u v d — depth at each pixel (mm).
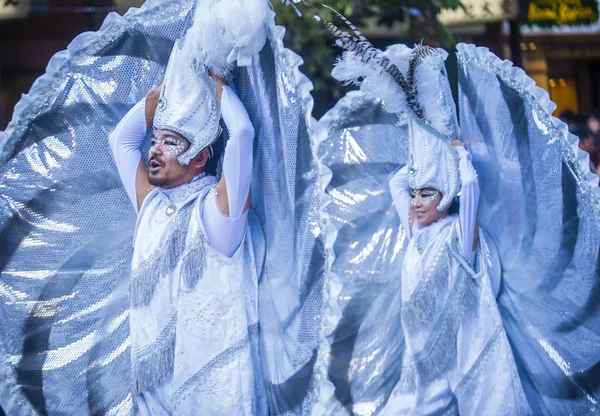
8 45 9141
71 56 5602
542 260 6543
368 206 7160
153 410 5367
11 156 5664
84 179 5715
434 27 9602
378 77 6262
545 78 14609
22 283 5750
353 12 9562
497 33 10195
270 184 5285
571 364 6543
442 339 6566
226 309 5242
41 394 5746
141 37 5574
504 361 6488
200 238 5254
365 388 6973
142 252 5359
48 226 5742
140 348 5328
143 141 5672
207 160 5480
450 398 6605
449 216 6730
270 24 5012
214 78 5289
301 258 5039
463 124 6758
